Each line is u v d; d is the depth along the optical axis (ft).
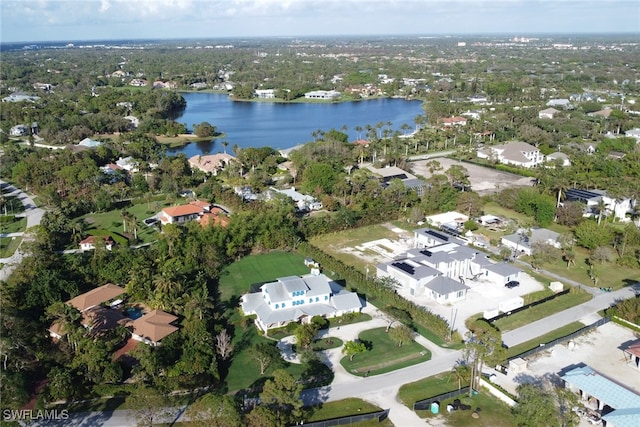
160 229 577.02
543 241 518.78
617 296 442.09
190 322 357.61
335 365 339.98
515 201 645.51
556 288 450.71
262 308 392.88
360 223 604.90
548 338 375.66
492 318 401.29
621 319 395.75
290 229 542.57
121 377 310.65
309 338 354.74
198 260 473.26
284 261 508.12
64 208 609.42
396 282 453.17
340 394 309.83
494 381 324.60
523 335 379.96
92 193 654.53
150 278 418.72
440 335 376.89
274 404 283.18
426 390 314.96
